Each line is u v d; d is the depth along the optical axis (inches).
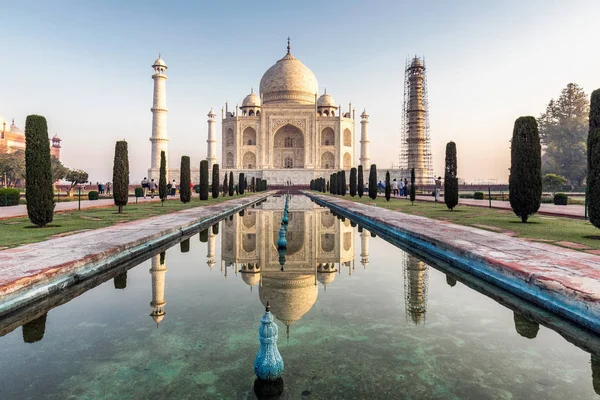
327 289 263.0
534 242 354.0
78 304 227.0
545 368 146.9
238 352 160.2
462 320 200.2
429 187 2321.6
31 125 502.9
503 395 127.1
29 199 499.5
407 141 2691.9
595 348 165.5
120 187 735.1
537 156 534.9
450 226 482.6
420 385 133.4
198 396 125.6
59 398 125.1
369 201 1168.2
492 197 1358.3
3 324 195.5
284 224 601.3
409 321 198.7
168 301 233.1
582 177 2464.3
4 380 137.3
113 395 126.7
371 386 132.5
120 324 193.5
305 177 2834.6
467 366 148.3
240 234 525.7
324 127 3016.7
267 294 250.7
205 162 1229.1
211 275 302.0
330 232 550.3
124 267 327.9
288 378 138.2
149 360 153.0
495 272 265.1
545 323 195.9
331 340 173.5
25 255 292.5
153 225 499.8
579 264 257.8
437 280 286.5
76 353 159.9
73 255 292.2
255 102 3176.7
